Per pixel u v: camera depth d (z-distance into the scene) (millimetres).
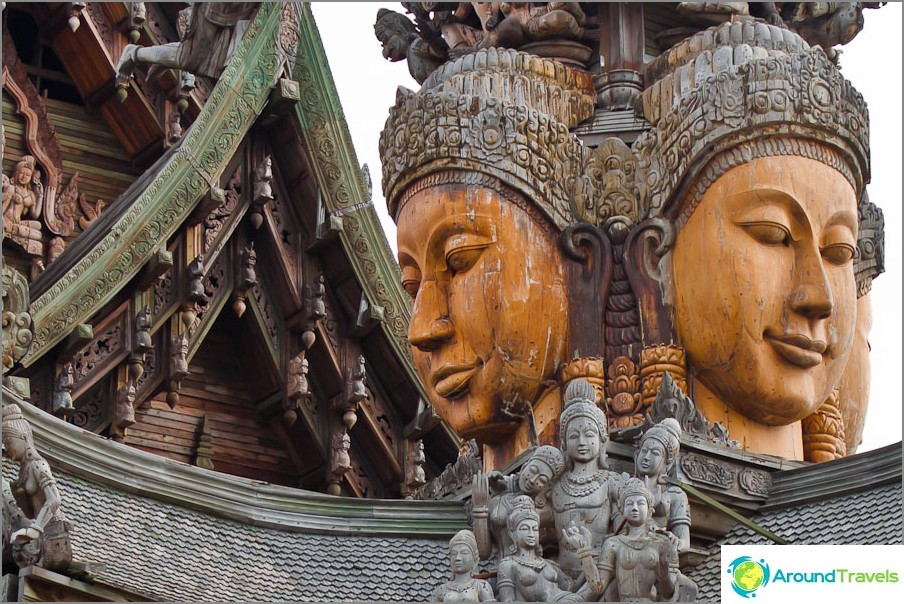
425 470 33094
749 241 25609
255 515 25562
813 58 25969
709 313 25547
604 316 25969
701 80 26109
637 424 25406
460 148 26078
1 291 27047
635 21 27109
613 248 26109
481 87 26344
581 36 27188
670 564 23078
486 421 25891
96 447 25031
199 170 30500
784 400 25594
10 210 31438
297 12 31422
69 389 29234
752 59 25891
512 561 23375
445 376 26000
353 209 31828
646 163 26266
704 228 25719
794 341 25609
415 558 25422
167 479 25312
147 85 33500
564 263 26094
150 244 29984
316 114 31625
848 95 26000
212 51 31516
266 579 24953
